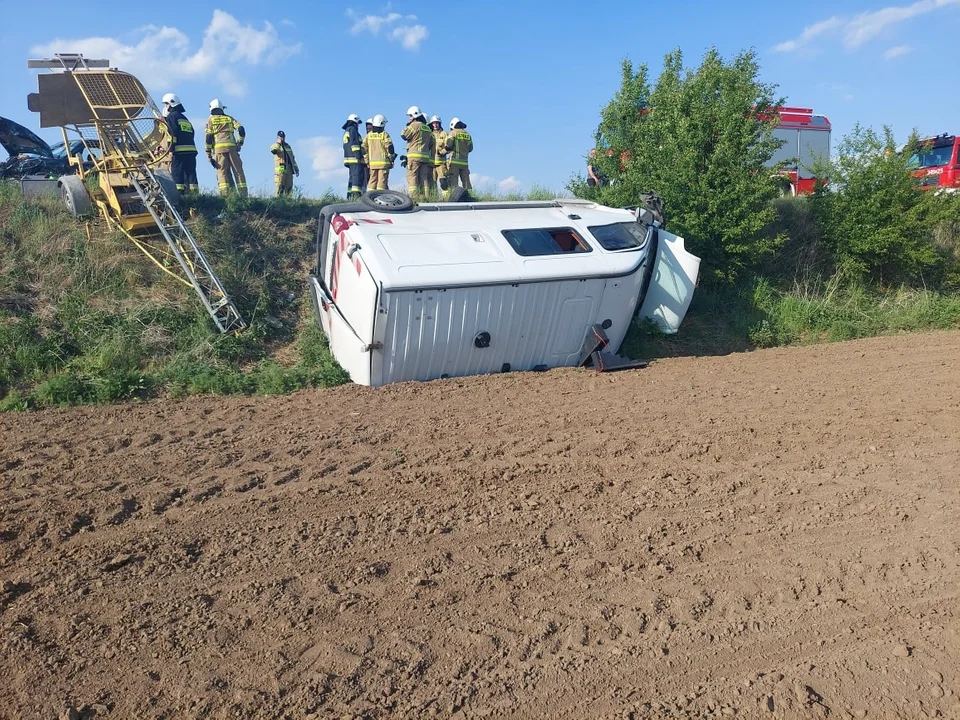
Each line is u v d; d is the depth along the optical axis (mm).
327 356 10562
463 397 8938
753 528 5781
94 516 5820
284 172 17656
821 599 4914
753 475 6711
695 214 13812
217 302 11281
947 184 24922
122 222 11930
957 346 12070
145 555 5270
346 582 4965
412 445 7340
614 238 10516
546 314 9812
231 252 12758
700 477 6648
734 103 13945
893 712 3984
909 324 14578
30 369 9609
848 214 16016
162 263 11891
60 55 11172
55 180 14164
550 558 5297
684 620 4668
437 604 4750
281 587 4895
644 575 5129
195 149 15367
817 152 25500
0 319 10211
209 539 5492
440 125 18562
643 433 7746
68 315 10633
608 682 4129
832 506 6141
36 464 6797
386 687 4039
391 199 10719
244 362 10672
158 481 6434
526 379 9703
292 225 14188
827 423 8125
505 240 9797
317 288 11047
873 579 5125
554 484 6469
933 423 8125
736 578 5117
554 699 4000
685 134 14070
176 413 8477
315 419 8180
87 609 4660
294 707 3895
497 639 4434
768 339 13164
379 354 9297
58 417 8305
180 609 4660
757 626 4629
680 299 11492
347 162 17156
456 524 5754
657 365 10656
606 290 9969
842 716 3951
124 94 11562
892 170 15617
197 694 3971
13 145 17797
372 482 6438
